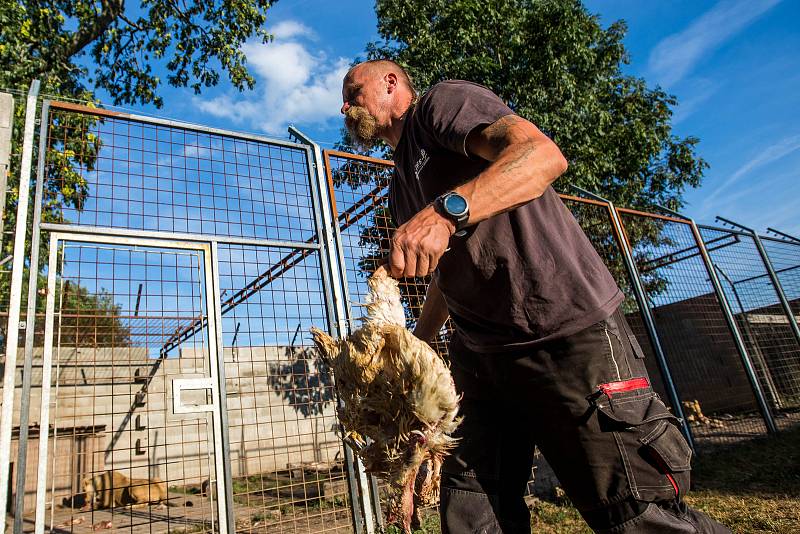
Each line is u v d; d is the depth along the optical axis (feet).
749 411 38.81
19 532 12.37
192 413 15.47
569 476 7.50
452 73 54.39
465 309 8.14
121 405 37.93
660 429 7.18
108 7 52.34
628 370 7.40
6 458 12.62
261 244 17.57
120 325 21.21
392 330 4.97
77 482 32.63
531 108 52.44
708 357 39.14
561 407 7.34
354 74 9.45
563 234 7.69
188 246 16.31
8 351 13.07
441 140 6.93
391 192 9.95
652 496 6.97
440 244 5.02
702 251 34.50
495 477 8.09
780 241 41.29
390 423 5.00
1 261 16.70
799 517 17.52
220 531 14.75
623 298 8.01
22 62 41.39
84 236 14.66
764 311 40.52
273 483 34.32
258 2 57.67
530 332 7.38
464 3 55.21
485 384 8.27
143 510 32.81
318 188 19.19
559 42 56.90
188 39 56.85
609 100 67.26
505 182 5.36
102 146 16.26
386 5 59.31
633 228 34.32
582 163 53.11
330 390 19.67
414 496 5.03
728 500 20.48
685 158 70.23
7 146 14.49
